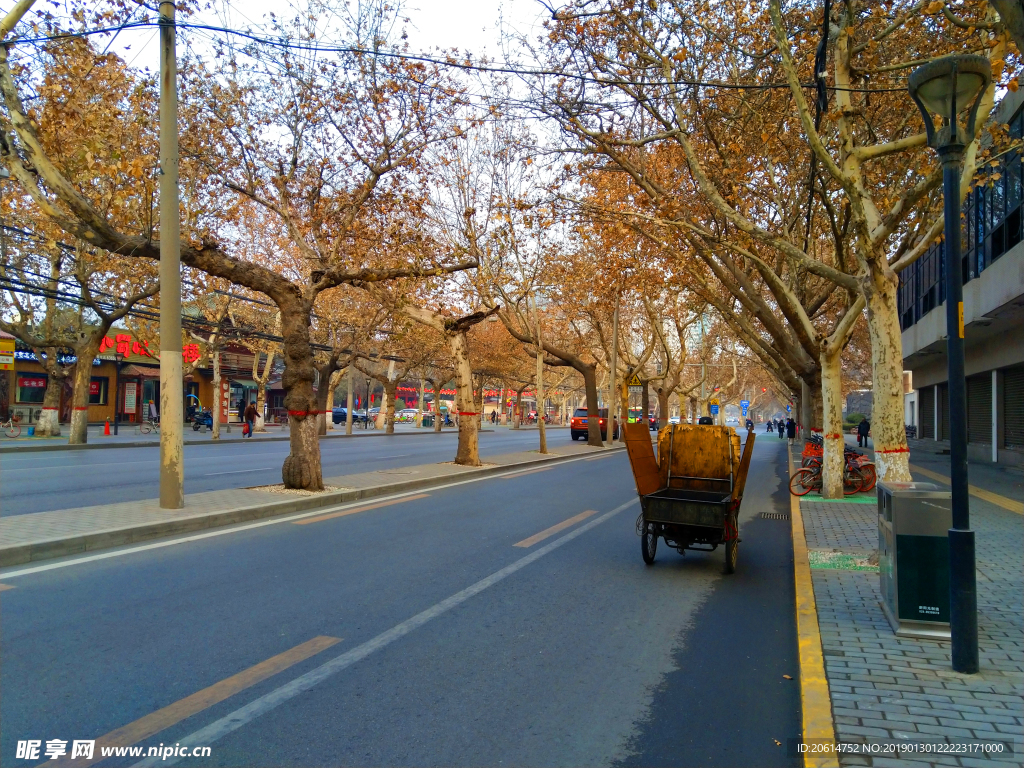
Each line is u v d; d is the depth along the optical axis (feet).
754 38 38.14
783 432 186.80
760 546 31.04
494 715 13.44
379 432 147.64
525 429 220.43
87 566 23.70
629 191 51.44
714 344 153.28
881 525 19.58
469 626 18.70
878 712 12.97
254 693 14.05
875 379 28.27
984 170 55.31
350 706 13.62
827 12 27.14
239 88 40.47
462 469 59.62
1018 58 32.24
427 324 64.18
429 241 47.39
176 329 33.32
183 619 18.39
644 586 23.56
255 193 43.60
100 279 89.15
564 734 12.76
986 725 12.43
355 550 27.43
